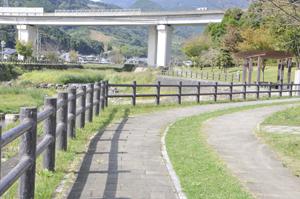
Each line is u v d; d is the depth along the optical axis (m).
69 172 4.42
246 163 5.25
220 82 30.58
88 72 51.81
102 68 74.19
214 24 65.88
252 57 24.53
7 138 2.50
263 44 35.47
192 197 3.66
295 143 6.34
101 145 6.11
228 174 4.60
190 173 4.57
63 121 5.30
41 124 8.55
